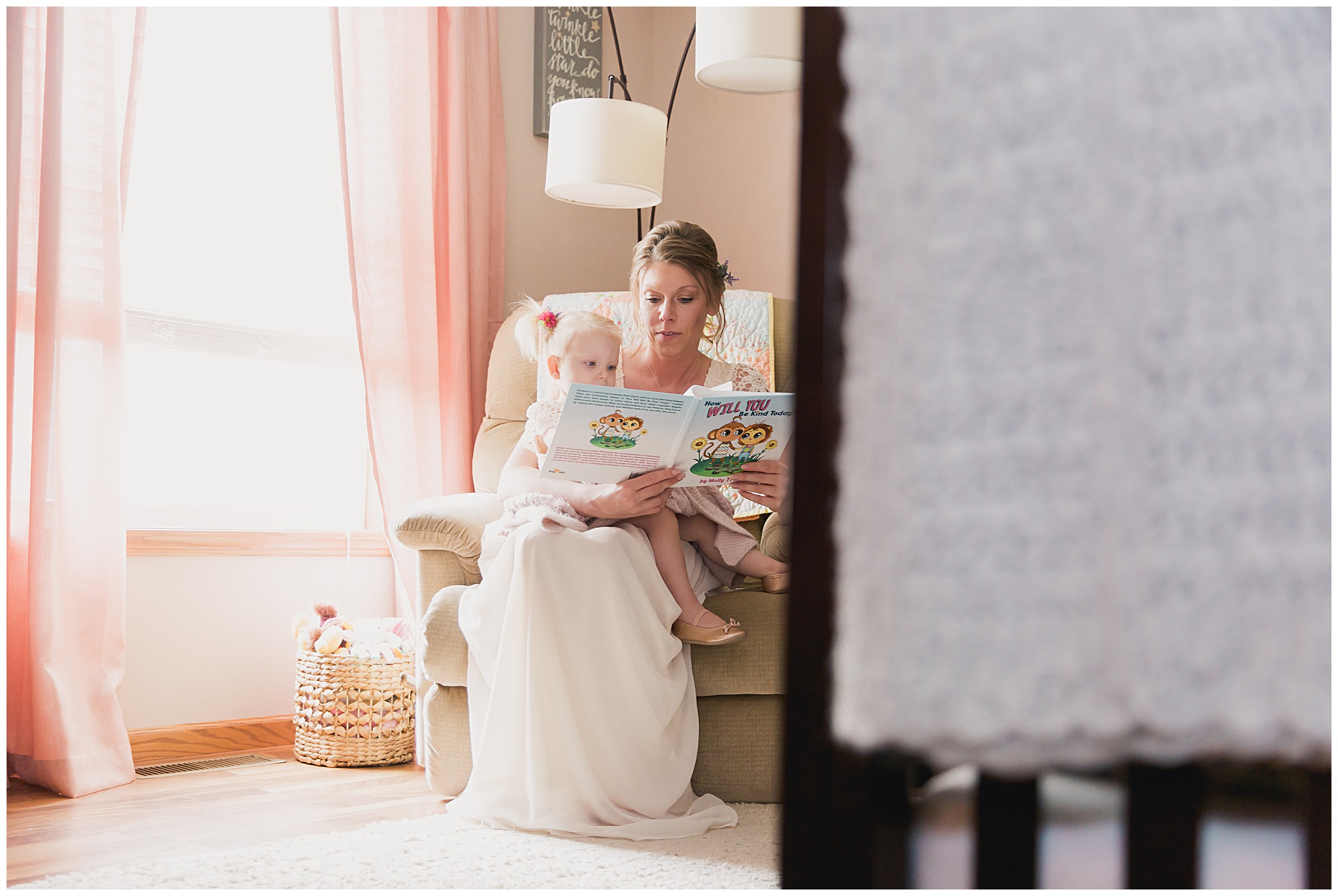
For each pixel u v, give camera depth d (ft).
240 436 7.97
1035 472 1.11
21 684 6.14
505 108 9.47
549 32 9.70
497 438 7.48
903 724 1.13
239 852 4.76
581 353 6.25
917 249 1.13
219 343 7.85
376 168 7.97
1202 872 1.18
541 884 4.28
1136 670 1.10
